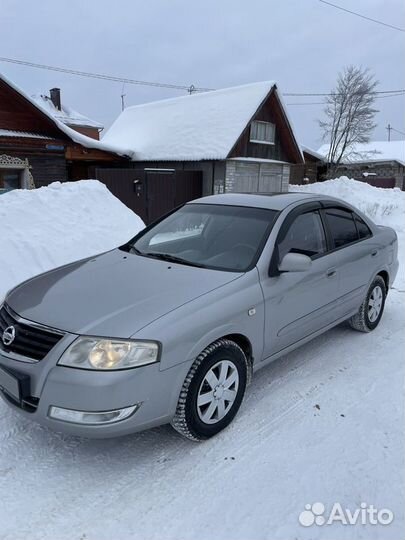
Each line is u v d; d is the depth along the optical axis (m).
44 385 2.59
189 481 2.66
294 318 3.66
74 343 2.61
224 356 3.03
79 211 7.10
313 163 26.89
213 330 2.89
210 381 2.96
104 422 2.54
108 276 3.35
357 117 27.09
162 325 2.69
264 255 3.45
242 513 2.43
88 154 17.58
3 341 2.88
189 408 2.83
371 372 3.96
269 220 3.76
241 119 16.98
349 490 2.61
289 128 18.81
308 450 2.93
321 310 3.99
